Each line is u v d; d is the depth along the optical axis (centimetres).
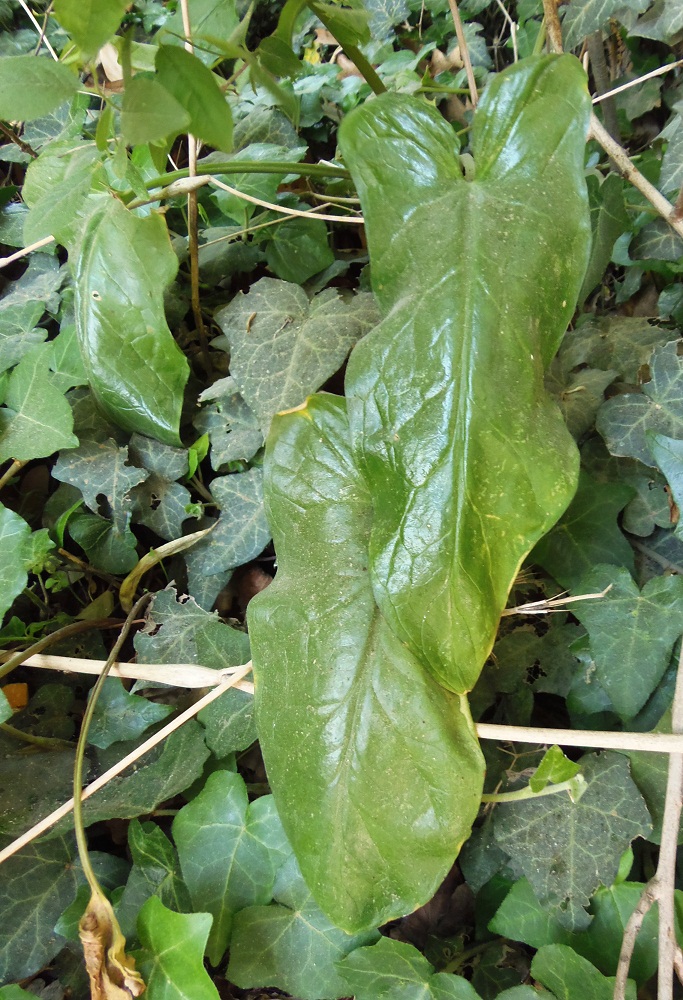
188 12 34
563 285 27
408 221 28
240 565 41
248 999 34
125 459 40
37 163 37
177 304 45
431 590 27
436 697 29
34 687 40
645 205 44
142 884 33
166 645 38
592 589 36
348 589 31
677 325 44
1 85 25
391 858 29
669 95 49
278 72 34
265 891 33
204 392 41
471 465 26
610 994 30
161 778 35
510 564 27
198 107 27
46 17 50
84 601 42
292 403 38
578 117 28
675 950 30
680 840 33
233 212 44
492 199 28
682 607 34
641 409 38
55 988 33
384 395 28
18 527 36
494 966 34
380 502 28
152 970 30
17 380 39
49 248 46
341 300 40
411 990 31
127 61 26
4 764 36
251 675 36
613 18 46
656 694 35
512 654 37
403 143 29
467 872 35
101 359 37
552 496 27
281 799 30
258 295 40
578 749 37
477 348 27
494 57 58
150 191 38
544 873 33
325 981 32
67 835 35
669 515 38
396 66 54
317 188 50
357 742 29
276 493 33
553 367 41
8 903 33
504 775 35
